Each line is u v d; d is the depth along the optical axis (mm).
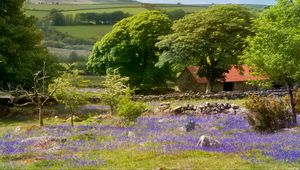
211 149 20922
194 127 29656
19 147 23188
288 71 29938
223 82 83062
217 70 75188
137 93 85250
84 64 123562
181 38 70688
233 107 40844
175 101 55594
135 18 88938
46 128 31922
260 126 28016
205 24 71250
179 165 17734
